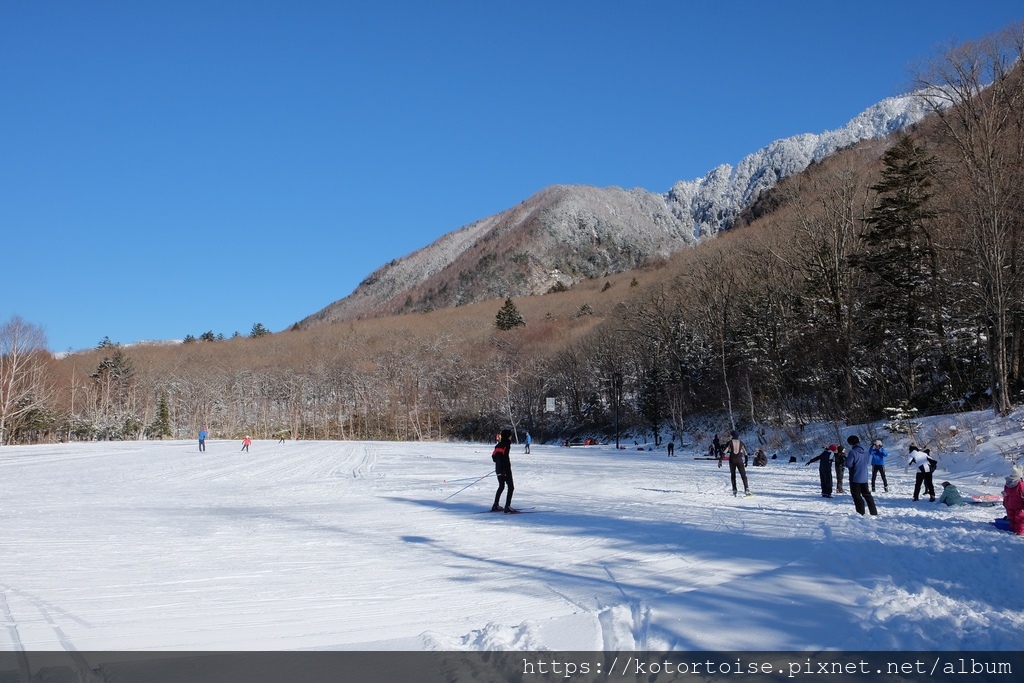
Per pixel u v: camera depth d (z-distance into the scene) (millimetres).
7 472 27312
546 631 5977
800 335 46750
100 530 12242
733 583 7559
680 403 60781
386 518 14156
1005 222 26938
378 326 157875
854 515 12812
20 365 65500
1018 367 29719
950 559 8305
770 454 37938
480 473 28281
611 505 15797
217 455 42656
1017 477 10094
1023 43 27500
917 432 27844
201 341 175875
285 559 9586
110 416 83375
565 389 87125
